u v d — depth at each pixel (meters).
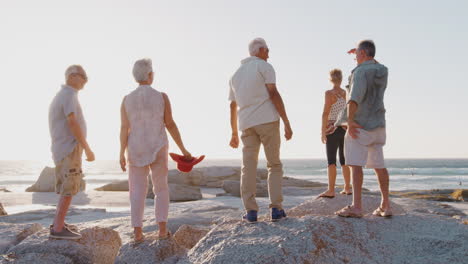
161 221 4.05
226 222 4.10
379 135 4.07
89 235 4.19
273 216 3.88
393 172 75.12
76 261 3.90
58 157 4.00
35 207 11.60
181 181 21.77
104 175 72.69
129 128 4.11
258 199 12.05
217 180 22.81
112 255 4.32
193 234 4.66
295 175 69.44
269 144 3.98
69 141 4.02
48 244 3.91
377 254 3.39
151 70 4.18
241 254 3.21
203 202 12.26
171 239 4.04
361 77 3.98
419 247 3.47
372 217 4.02
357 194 3.99
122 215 8.99
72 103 3.99
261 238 3.43
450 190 22.16
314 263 3.14
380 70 4.03
